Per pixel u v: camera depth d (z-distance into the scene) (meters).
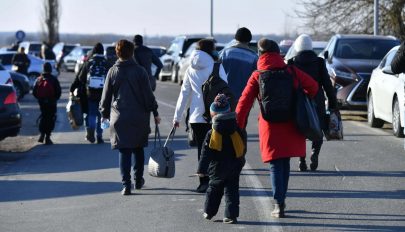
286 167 21.59
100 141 39.09
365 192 25.02
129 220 21.58
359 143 36.66
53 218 22.12
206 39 24.73
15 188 27.06
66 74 129.62
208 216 21.28
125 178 25.17
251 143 37.44
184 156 33.44
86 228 20.78
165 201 24.05
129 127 24.61
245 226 20.64
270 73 20.83
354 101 45.44
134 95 24.66
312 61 25.81
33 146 38.56
